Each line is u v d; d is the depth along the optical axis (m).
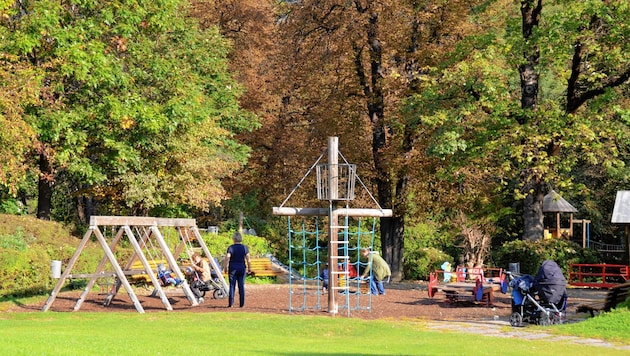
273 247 45.84
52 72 27.20
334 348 13.31
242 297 21.30
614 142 33.91
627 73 31.00
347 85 37.03
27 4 27.88
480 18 36.62
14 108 22.88
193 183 33.84
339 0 36.38
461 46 32.94
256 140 48.41
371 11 35.56
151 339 13.77
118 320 17.36
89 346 11.55
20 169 24.61
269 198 48.94
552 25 30.48
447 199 36.97
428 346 13.84
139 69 31.17
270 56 49.09
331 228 19.95
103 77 27.94
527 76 33.59
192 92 32.50
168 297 24.17
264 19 48.75
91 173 28.84
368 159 37.16
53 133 27.06
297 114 48.81
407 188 37.59
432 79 31.84
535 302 18.08
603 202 47.31
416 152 35.09
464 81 30.84
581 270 35.59
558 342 15.09
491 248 49.66
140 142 30.84
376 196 39.66
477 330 17.12
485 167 33.53
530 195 35.78
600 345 14.74
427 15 34.81
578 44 31.03
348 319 17.84
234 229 44.94
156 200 32.91
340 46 36.06
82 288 25.95
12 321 16.95
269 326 16.66
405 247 46.50
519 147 29.45
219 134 37.31
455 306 22.70
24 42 25.70
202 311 20.09
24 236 27.28
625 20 29.25
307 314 19.69
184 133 33.00
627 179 41.84
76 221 40.97
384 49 36.00
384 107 36.78
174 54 34.94
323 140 38.59
